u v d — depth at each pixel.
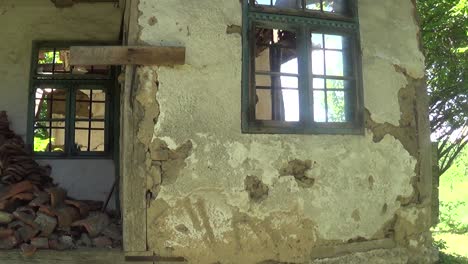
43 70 7.14
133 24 4.51
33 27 6.86
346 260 4.91
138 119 4.41
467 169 22.95
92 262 4.36
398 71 5.49
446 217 13.69
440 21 9.14
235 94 4.64
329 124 4.98
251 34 4.76
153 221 4.35
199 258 4.40
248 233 4.54
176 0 4.59
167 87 4.46
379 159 5.23
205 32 4.61
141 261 4.34
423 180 5.55
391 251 5.23
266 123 4.72
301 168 4.79
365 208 5.08
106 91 6.89
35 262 4.34
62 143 7.76
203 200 4.45
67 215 4.68
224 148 4.54
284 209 4.67
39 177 5.87
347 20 5.17
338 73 5.16
